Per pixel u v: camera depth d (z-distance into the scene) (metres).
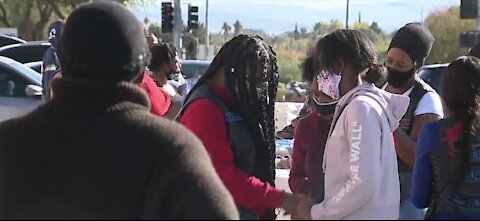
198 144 1.74
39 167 1.73
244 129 2.75
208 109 2.68
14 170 1.76
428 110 3.49
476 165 2.74
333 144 2.79
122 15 1.78
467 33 14.50
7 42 18.19
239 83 2.77
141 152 1.68
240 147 2.73
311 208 2.70
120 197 1.67
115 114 1.73
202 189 1.64
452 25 40.53
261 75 2.81
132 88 1.77
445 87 2.88
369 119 2.68
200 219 1.62
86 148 1.71
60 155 1.72
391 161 2.72
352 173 2.64
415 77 3.61
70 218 1.69
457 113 2.80
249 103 2.77
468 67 2.85
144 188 1.67
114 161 1.68
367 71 2.95
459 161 2.73
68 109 1.76
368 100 2.73
